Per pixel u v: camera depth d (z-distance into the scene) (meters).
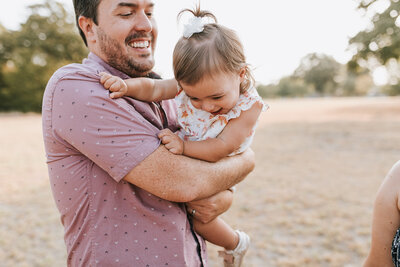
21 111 29.89
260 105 1.51
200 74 1.36
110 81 1.29
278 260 3.48
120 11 1.39
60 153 1.31
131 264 1.29
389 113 19.91
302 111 26.03
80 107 1.22
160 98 1.53
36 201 5.28
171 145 1.32
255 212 4.66
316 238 3.90
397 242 1.23
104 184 1.29
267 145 9.98
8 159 8.58
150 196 1.35
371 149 8.68
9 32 30.70
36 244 3.91
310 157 8.02
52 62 31.17
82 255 1.32
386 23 20.62
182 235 1.38
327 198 5.10
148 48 1.53
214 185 1.41
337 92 78.69
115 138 1.22
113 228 1.30
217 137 1.47
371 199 5.00
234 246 1.91
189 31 1.43
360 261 3.40
